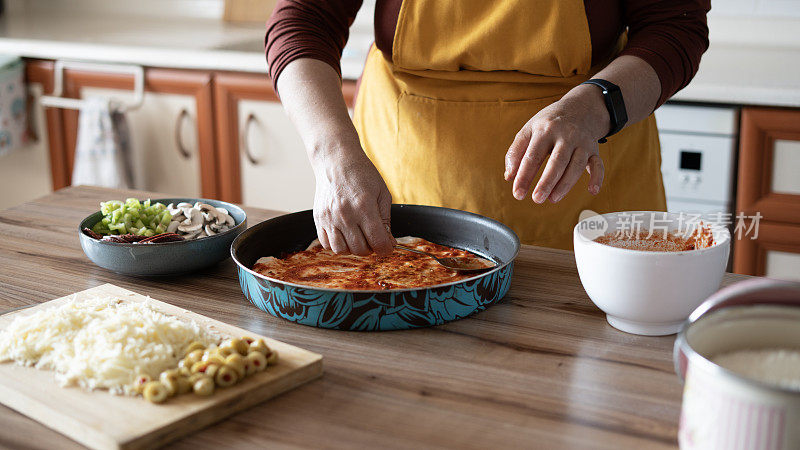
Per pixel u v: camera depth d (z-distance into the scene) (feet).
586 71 4.11
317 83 3.65
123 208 3.64
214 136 8.61
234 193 8.81
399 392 2.46
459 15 4.09
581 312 3.04
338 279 3.22
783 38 8.20
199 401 2.31
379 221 3.16
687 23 3.70
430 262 3.45
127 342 2.51
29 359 2.56
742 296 2.06
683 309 2.74
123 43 8.75
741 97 6.53
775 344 2.05
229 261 3.66
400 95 4.35
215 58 8.12
